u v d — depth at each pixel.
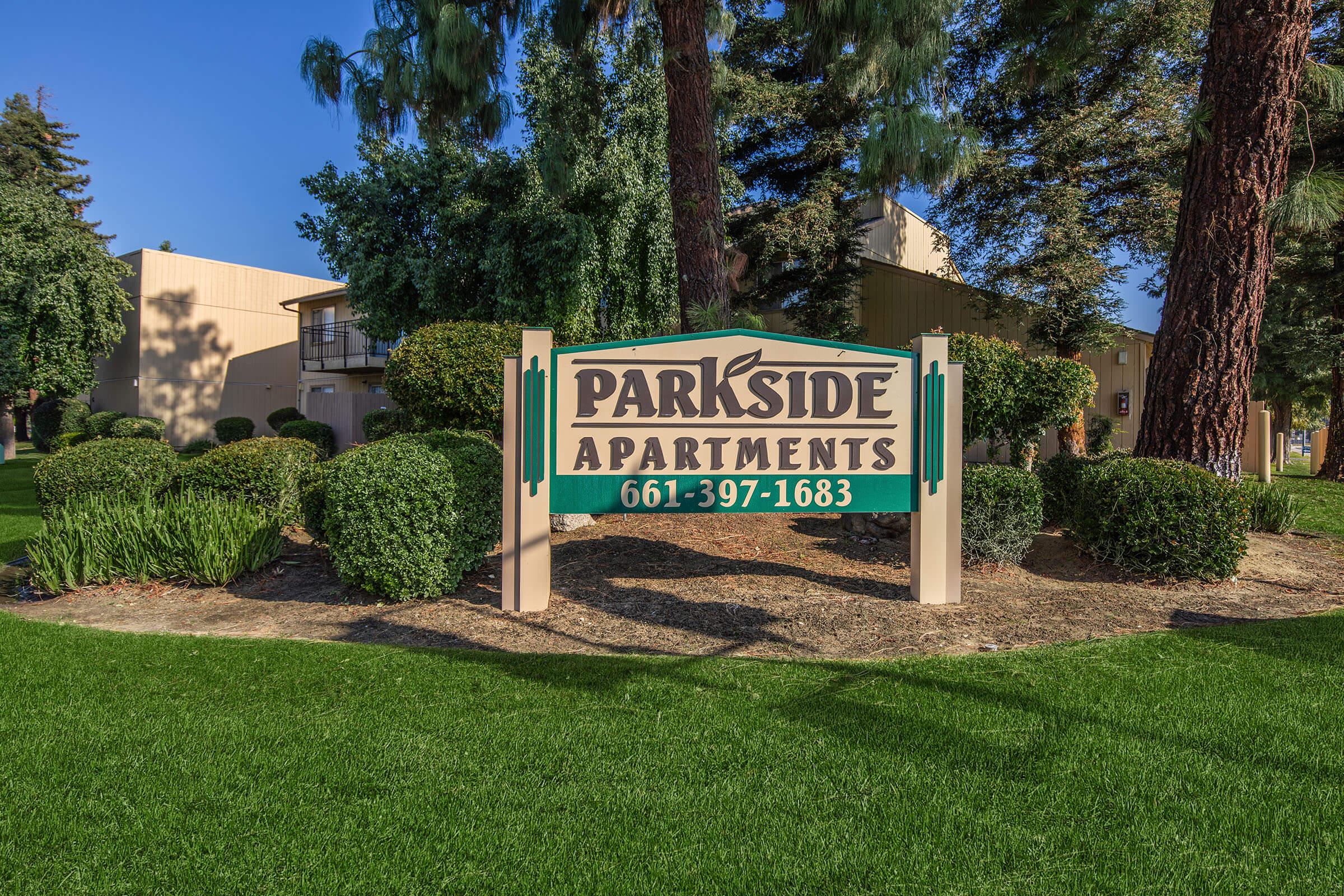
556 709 3.16
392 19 8.47
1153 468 5.70
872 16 7.05
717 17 8.91
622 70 11.59
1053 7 8.33
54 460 7.44
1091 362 16.16
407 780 2.55
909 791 2.46
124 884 1.99
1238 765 2.60
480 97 8.70
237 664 3.78
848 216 15.65
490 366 7.50
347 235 12.11
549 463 4.91
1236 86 6.51
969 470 5.95
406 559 4.91
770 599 4.97
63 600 5.33
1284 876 1.99
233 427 22.69
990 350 6.33
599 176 11.42
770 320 17.59
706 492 5.01
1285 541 6.99
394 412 11.38
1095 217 14.09
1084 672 3.55
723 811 2.35
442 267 11.80
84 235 21.98
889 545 6.43
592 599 5.02
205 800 2.42
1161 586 5.39
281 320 27.02
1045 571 5.82
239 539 5.69
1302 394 26.56
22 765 2.66
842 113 15.12
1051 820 2.28
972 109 15.34
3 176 23.11
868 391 5.07
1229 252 6.59
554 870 2.05
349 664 3.76
